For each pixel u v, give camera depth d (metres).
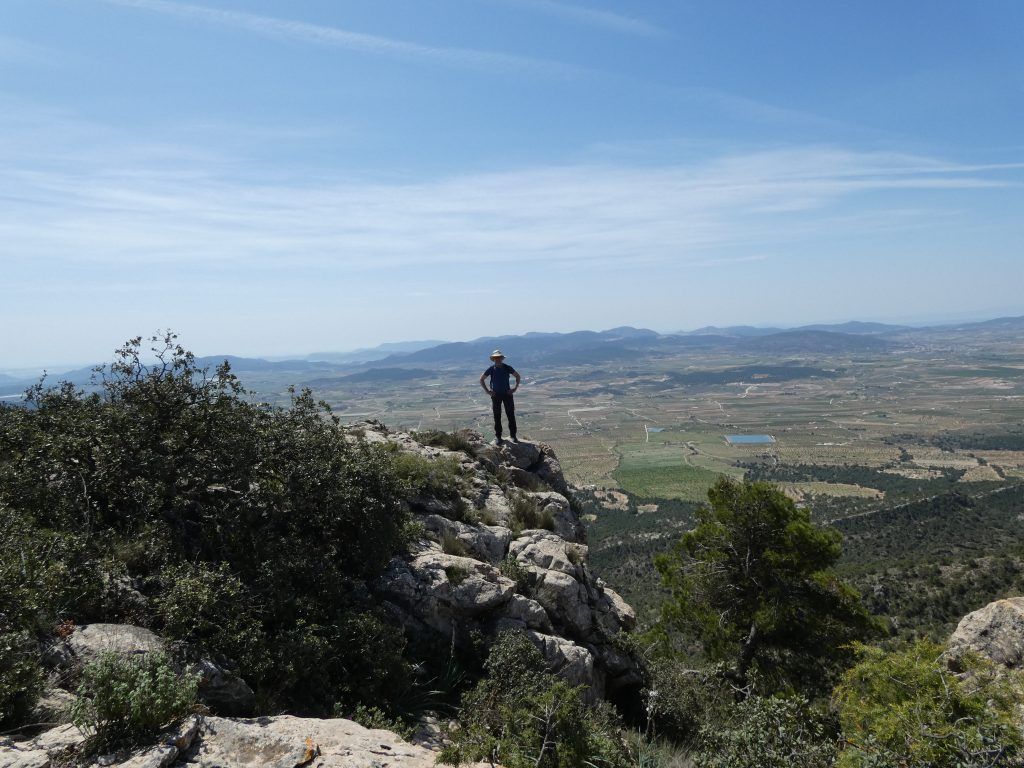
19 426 7.59
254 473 8.28
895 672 6.51
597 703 8.50
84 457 7.42
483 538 11.32
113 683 4.17
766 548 15.11
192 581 5.88
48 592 5.10
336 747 4.62
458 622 8.44
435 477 12.74
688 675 12.12
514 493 14.84
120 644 5.08
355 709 6.11
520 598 9.32
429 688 7.34
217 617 5.84
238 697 5.35
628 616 12.88
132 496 7.13
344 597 7.67
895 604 36.69
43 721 4.26
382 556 8.70
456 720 6.69
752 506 15.46
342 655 6.63
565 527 15.02
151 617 5.67
